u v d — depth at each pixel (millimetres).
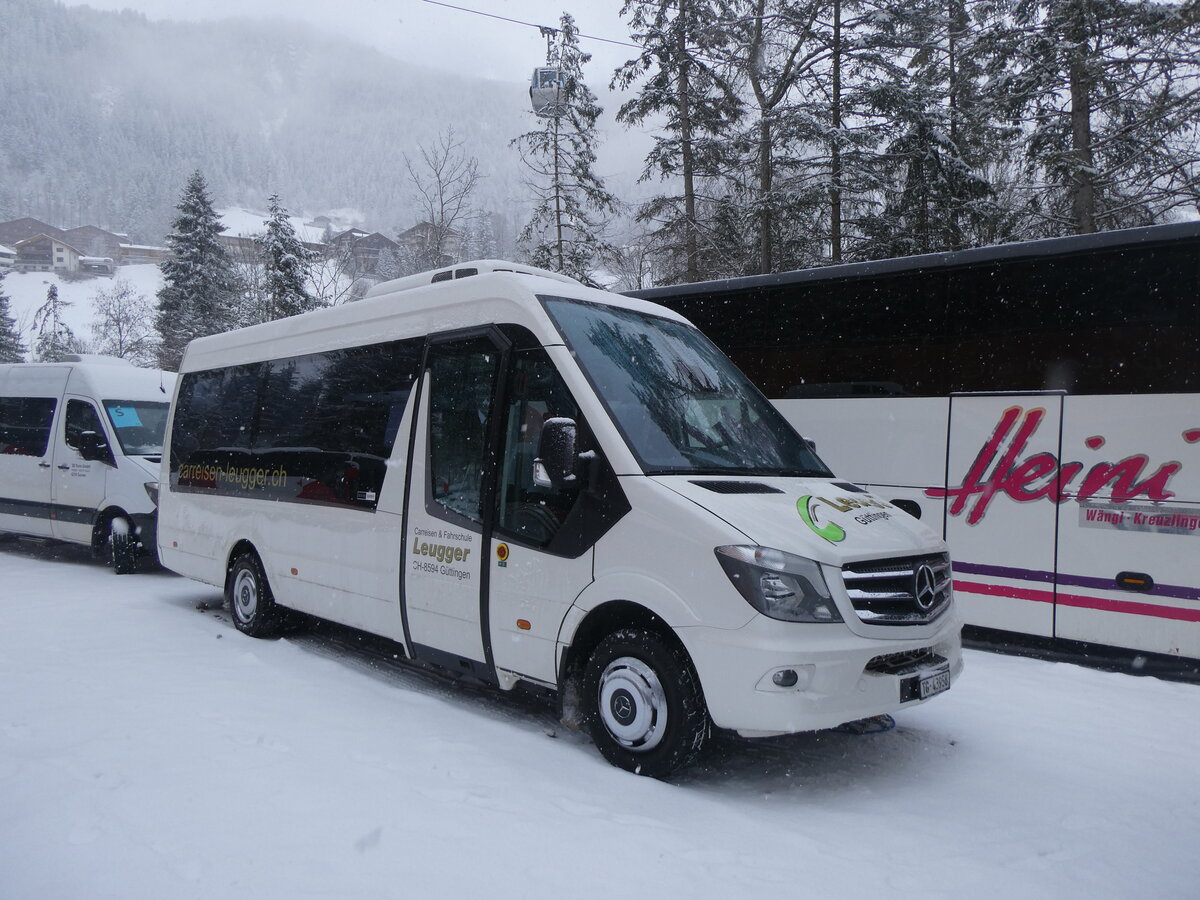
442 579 5789
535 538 5195
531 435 5324
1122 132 16672
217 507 8484
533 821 3990
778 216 20188
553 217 25625
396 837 3750
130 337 39156
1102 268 7141
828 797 4590
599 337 5516
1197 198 16641
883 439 8266
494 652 5434
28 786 4215
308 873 3424
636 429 5020
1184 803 4574
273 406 7914
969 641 8000
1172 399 6770
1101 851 3998
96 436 11820
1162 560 6758
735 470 5180
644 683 4637
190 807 3992
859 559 4449
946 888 3590
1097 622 7051
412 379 6273
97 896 3236
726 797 4578
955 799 4578
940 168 18641
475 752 4922
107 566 12586
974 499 7707
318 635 8102
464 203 23578
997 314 7652
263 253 30984
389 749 4910
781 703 4156
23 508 12906
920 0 19922
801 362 8828
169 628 8211
